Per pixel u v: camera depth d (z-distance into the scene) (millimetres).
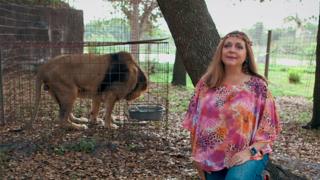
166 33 18500
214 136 3041
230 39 3078
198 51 5086
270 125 2992
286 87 15297
